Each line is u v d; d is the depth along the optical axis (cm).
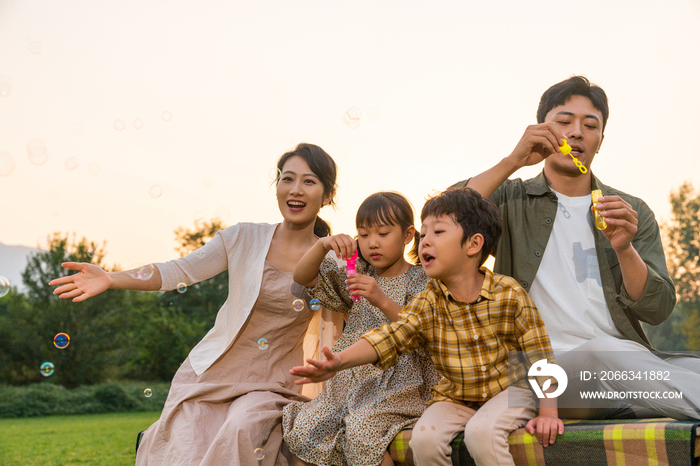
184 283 205
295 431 165
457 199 159
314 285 189
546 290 188
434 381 178
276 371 202
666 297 175
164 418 185
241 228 215
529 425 143
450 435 147
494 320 156
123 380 2220
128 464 728
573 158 182
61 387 2016
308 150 210
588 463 136
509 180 210
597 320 182
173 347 2239
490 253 164
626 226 162
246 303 202
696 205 2373
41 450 883
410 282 187
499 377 156
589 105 195
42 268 2203
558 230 195
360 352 148
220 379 197
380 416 159
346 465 161
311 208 206
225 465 163
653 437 130
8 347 2109
